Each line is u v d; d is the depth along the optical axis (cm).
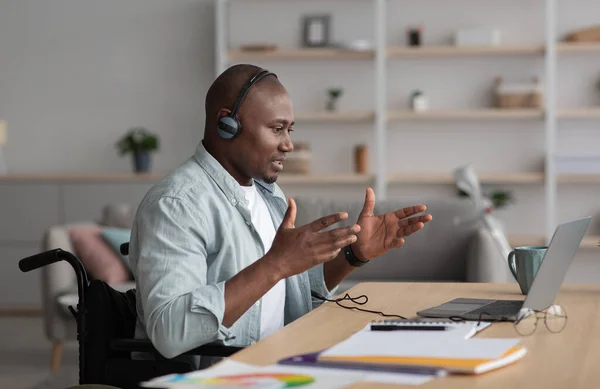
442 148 745
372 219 250
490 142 740
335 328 193
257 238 245
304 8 752
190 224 229
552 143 702
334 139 755
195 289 213
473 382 141
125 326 237
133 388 227
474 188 477
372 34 746
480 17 735
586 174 699
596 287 255
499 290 254
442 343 162
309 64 754
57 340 509
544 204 736
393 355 153
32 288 721
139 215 233
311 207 489
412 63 743
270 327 251
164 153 771
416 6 741
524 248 242
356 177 721
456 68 739
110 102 776
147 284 220
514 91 711
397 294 247
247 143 241
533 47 705
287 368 151
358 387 138
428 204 490
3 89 787
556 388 138
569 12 727
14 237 725
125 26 773
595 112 702
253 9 757
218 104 242
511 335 183
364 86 750
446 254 480
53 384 485
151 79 771
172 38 768
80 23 777
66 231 530
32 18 782
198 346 217
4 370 523
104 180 720
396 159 751
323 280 262
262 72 244
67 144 781
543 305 208
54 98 782
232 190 241
